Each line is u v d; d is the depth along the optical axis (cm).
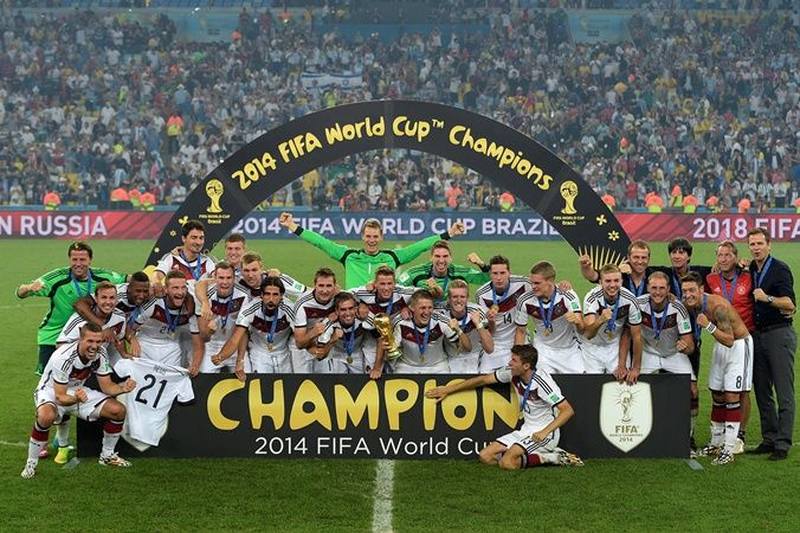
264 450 1136
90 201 4238
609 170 4459
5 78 4803
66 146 4506
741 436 1177
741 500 995
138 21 5247
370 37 5119
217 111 4731
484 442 1131
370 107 1373
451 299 1168
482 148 1373
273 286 1149
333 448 1134
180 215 1394
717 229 3938
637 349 1145
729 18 5169
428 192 4200
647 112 4691
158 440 1131
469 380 1128
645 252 1174
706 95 4831
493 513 957
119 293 1159
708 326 1109
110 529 914
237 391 1136
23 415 1345
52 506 974
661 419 1133
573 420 1130
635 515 952
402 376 1135
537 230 3947
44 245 3684
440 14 5259
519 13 5241
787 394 1141
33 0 5222
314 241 1365
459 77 4969
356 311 1169
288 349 1220
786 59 4994
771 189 4347
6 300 2414
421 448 1133
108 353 1136
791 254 3472
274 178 1387
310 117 1378
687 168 4472
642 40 5100
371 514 956
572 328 1221
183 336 1221
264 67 4981
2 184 4291
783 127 4672
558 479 1062
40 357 1194
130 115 4672
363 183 4212
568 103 4819
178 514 955
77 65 4944
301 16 5306
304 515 954
